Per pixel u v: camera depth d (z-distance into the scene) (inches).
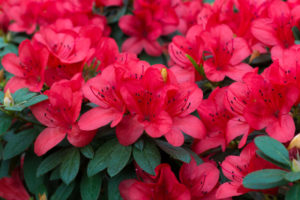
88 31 22.3
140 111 20.0
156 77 19.8
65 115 20.6
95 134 20.7
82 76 21.9
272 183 18.1
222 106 20.6
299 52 19.7
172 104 20.2
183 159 19.8
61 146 21.6
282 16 21.7
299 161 18.1
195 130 19.9
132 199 19.7
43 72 21.1
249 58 22.6
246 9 22.2
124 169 20.8
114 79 20.4
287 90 19.2
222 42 21.6
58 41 22.0
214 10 23.2
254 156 19.0
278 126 19.4
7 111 20.8
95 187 20.7
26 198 23.6
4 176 23.5
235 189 19.1
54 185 22.6
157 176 19.8
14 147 21.4
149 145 20.2
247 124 20.0
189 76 22.0
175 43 22.1
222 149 20.6
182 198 19.6
